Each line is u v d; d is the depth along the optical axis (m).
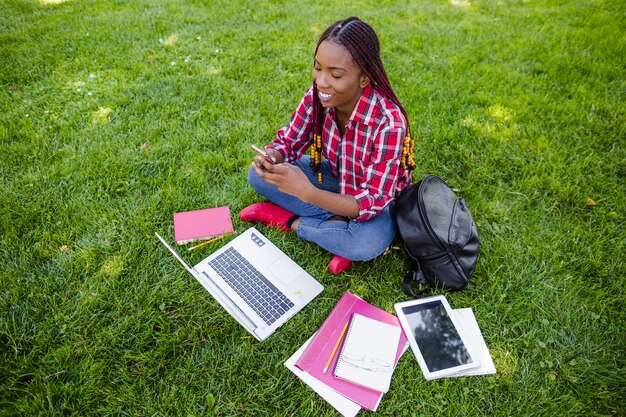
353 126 1.86
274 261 2.06
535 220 2.34
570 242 2.24
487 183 2.56
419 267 1.98
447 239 1.87
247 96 3.07
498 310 1.95
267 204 2.28
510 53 3.78
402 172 2.06
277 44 3.71
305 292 1.96
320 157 2.10
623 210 2.39
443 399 1.64
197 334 1.79
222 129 2.81
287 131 2.11
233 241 2.12
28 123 2.73
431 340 1.79
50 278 1.91
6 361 1.63
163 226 2.20
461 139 2.82
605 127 2.94
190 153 2.60
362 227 1.93
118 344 1.72
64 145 2.59
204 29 3.88
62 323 1.77
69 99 2.96
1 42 3.51
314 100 1.87
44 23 3.82
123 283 1.92
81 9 4.10
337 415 1.58
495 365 1.75
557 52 3.76
